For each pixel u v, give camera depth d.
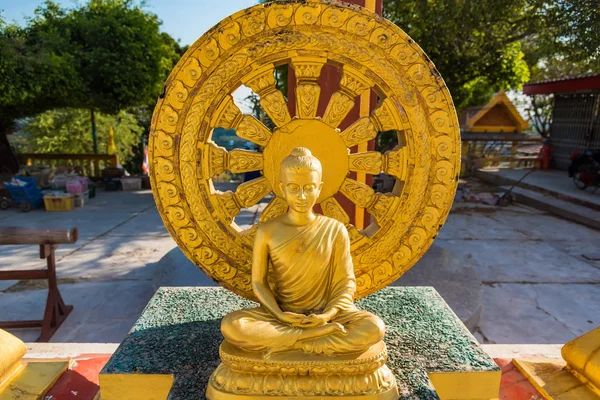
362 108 3.04
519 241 7.41
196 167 2.11
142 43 10.98
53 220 8.66
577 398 2.02
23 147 19.92
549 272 5.84
